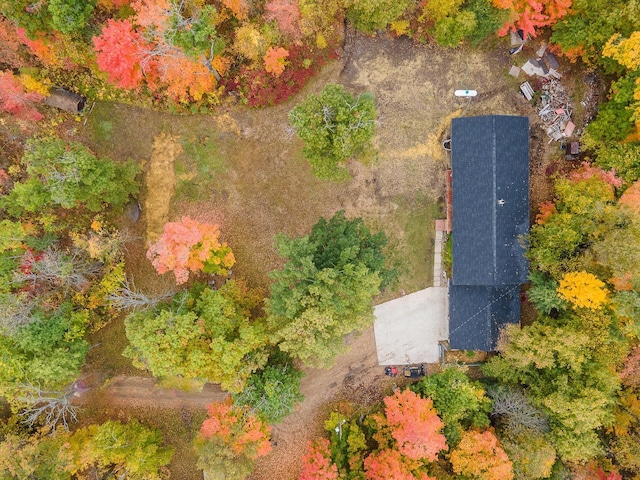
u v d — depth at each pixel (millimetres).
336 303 26797
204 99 33469
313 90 34031
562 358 29641
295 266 28312
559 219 30156
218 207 34875
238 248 34938
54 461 30109
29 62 31297
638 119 28812
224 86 33156
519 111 34469
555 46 33219
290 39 32031
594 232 28359
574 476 30234
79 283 31594
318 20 31391
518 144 31781
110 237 33344
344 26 33500
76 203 31516
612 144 31391
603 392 28828
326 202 34875
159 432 34625
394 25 32625
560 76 34031
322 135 27078
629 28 28781
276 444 35438
